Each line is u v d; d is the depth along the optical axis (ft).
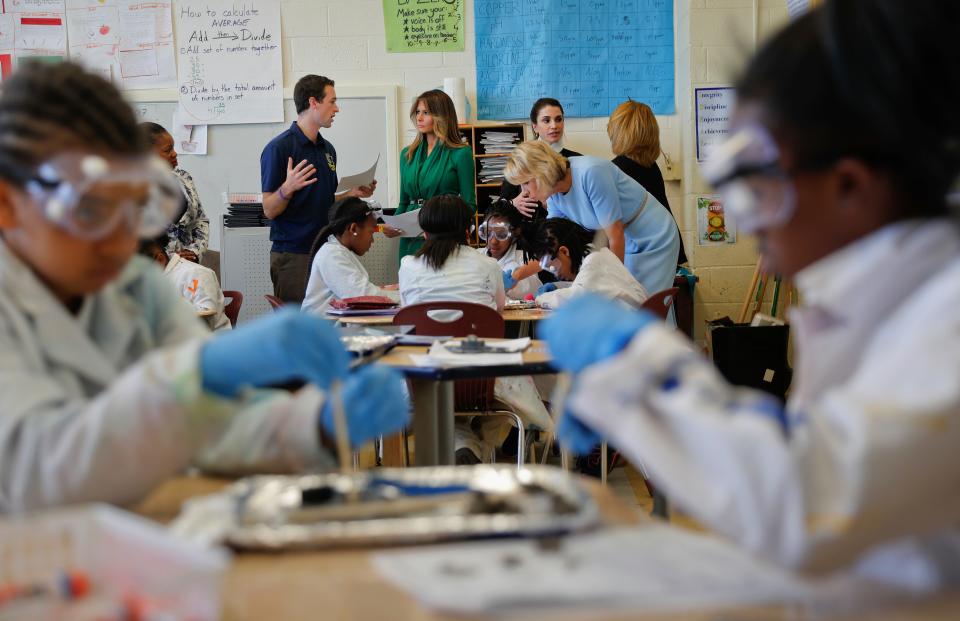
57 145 2.65
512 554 2.16
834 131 2.03
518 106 19.03
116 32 18.86
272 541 2.22
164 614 1.79
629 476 11.27
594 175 12.39
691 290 16.67
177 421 2.59
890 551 2.10
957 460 1.80
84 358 3.06
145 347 3.45
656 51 18.86
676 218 19.03
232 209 16.22
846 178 2.07
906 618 1.80
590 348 2.20
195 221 14.29
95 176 2.65
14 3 18.75
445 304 9.25
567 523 2.30
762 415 1.92
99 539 1.95
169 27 18.81
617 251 12.53
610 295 11.44
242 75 18.89
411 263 11.40
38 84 2.71
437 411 6.81
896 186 2.08
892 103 1.97
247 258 16.15
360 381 3.00
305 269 15.28
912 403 1.81
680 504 1.94
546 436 10.66
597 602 1.87
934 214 2.13
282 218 15.25
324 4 18.84
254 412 3.16
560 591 1.90
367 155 19.11
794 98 2.05
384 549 2.25
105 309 3.32
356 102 18.98
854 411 1.83
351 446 3.03
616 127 15.34
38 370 2.94
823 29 2.06
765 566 2.08
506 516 2.39
